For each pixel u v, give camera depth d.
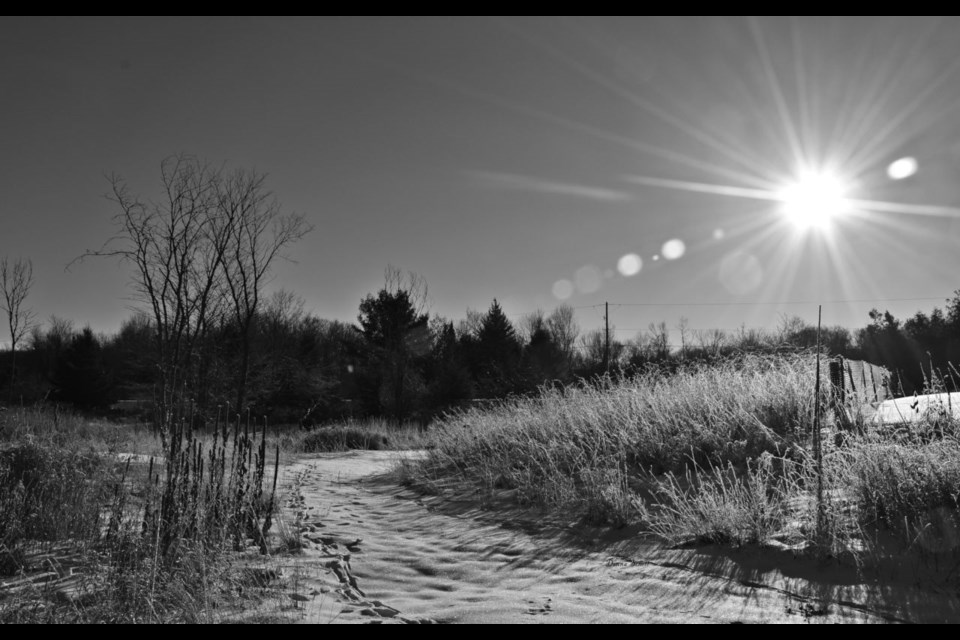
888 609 4.21
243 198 15.52
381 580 5.51
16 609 4.23
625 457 9.00
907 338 25.59
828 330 31.48
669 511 6.98
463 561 6.07
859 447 6.34
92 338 47.12
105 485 7.43
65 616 4.22
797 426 8.34
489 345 45.06
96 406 44.00
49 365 54.59
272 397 37.25
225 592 4.76
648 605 4.67
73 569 5.27
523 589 5.20
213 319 16.44
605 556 6.01
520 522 7.52
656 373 13.17
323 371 43.56
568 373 43.12
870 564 4.90
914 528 5.21
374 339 42.62
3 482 6.80
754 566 5.23
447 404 38.03
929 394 7.68
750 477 6.66
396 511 8.77
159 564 4.90
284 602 4.68
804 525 5.72
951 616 4.02
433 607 4.77
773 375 10.30
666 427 9.50
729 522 5.95
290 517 7.75
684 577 5.21
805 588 4.69
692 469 8.29
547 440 10.95
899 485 5.70
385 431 23.08
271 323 40.53
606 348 44.34
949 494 5.52
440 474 11.53
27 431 12.45
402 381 39.75
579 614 4.53
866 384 9.26
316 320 56.09
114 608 4.32
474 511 8.34
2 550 5.46
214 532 5.82
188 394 9.04
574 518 7.39
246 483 7.20
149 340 27.77
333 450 19.70
